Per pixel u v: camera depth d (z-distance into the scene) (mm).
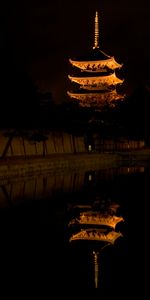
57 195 45938
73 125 80938
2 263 24125
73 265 23922
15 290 20359
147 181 57062
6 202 41906
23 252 26109
